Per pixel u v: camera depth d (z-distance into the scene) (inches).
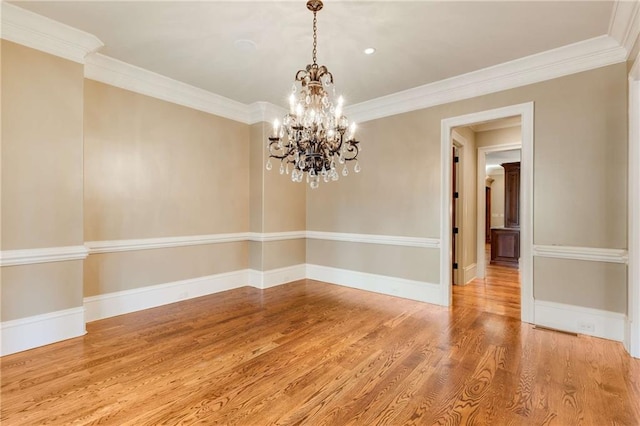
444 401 76.8
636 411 72.5
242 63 129.6
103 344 107.8
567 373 89.0
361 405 75.4
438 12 94.3
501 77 132.6
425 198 157.2
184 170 159.5
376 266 175.8
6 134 98.6
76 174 113.3
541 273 125.3
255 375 88.6
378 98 166.4
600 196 113.1
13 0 91.4
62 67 109.4
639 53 89.6
